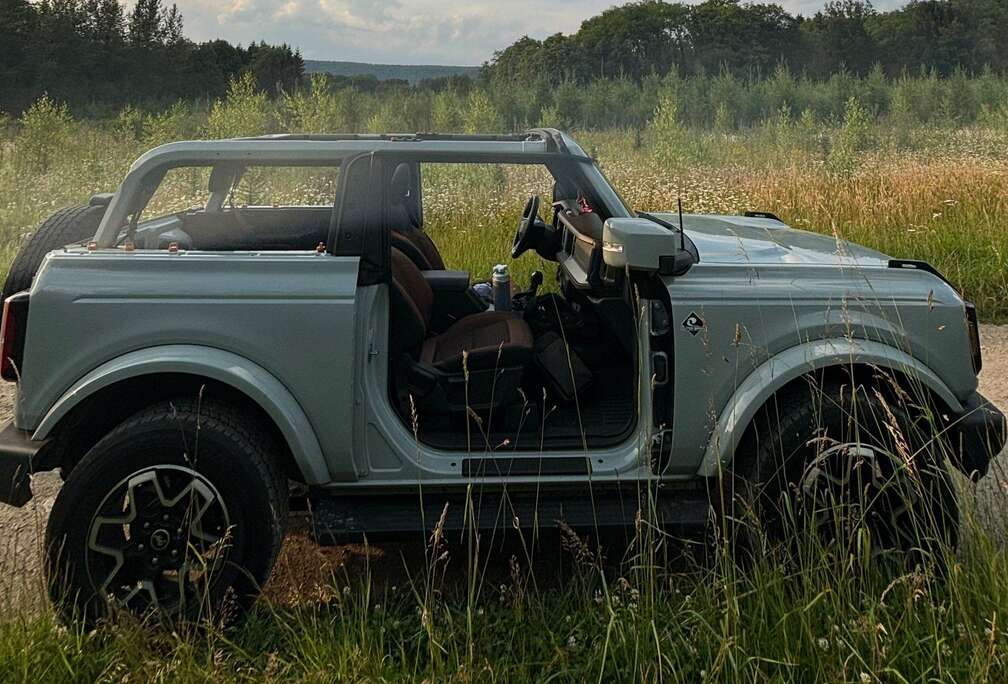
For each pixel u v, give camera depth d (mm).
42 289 3057
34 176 13672
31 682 2648
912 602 2852
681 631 2846
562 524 3020
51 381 3049
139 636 2799
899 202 10602
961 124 36656
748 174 15281
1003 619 2711
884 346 3285
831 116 34875
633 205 11039
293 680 2729
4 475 3004
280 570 3662
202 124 20453
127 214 3328
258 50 90000
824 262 3541
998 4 110812
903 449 2902
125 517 2955
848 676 2629
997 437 3365
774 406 3342
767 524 3232
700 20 119812
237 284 3105
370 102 34094
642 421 3273
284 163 3375
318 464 3102
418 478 3223
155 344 3062
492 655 2836
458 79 56500
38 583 3135
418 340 3471
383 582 3551
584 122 45156
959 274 8234
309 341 3090
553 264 7395
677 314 3225
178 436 2955
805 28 121438
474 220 9148
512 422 3506
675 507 3305
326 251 3260
